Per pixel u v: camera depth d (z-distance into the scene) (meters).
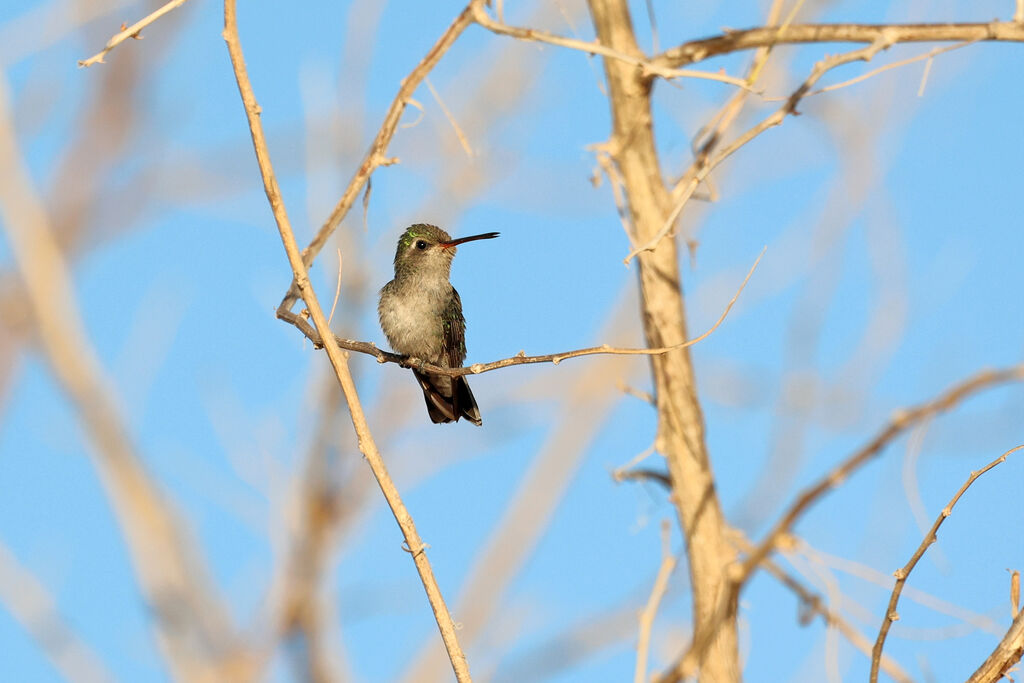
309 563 12.09
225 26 7.08
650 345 9.49
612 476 9.80
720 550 9.29
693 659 8.90
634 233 9.48
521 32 8.59
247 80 7.10
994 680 6.17
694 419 9.39
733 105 9.55
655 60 9.34
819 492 9.10
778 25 9.73
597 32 9.55
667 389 9.41
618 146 9.45
